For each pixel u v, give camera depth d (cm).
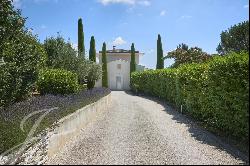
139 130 1403
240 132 1091
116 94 4531
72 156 1012
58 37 2961
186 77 1934
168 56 5412
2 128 967
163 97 3120
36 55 1342
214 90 1309
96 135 1338
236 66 1093
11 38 1070
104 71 6262
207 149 1031
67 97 1866
